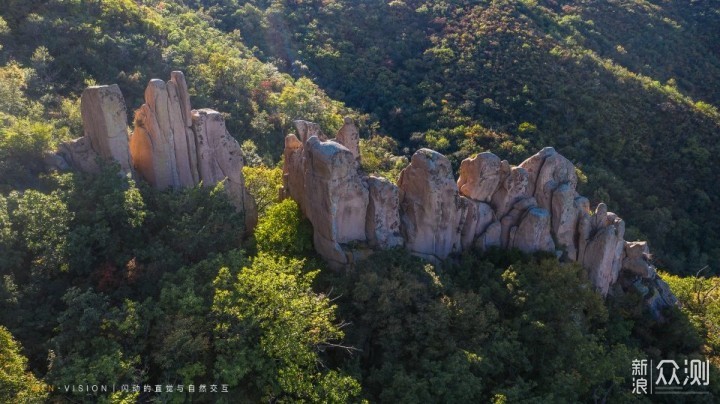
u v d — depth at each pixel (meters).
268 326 24.66
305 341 24.98
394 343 27.94
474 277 33.84
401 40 103.69
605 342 34.84
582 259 37.84
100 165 31.36
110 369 21.16
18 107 44.66
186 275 27.09
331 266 31.47
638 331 38.03
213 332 24.48
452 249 35.03
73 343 23.14
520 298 31.94
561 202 36.03
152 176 33.34
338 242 31.23
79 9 67.56
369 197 31.94
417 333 28.12
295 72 94.44
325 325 25.47
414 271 31.11
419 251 33.75
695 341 37.56
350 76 96.75
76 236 27.17
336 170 29.45
